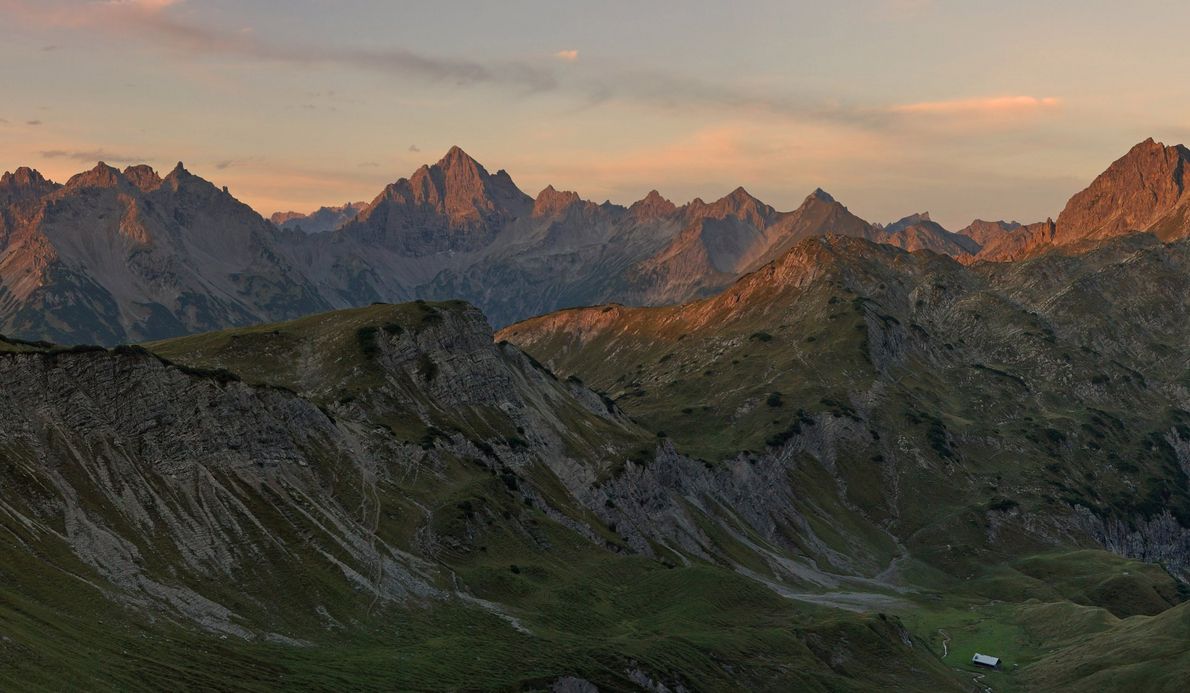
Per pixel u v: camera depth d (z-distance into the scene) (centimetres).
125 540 17625
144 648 14875
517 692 17625
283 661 16275
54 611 14700
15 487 17100
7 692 11769
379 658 17512
